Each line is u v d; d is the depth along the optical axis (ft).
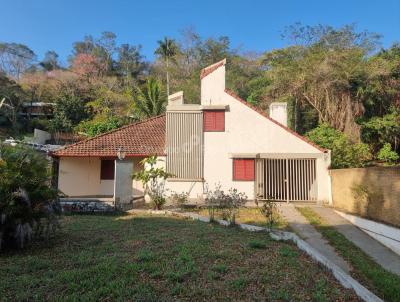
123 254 22.99
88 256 22.62
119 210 49.16
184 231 31.86
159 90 109.40
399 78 97.45
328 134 80.79
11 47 220.02
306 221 45.88
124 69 230.27
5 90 158.71
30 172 26.76
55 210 29.01
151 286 17.02
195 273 18.94
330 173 61.46
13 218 25.29
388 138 95.96
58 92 175.32
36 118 170.50
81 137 130.41
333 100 95.25
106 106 161.68
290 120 104.94
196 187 65.00
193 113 66.54
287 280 18.76
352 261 28.99
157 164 65.41
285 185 64.28
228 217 40.81
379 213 39.70
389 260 30.76
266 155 64.18
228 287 17.24
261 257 23.02
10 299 15.65
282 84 101.50
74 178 67.56
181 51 190.90
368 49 105.70
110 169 69.62
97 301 15.34
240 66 176.96
